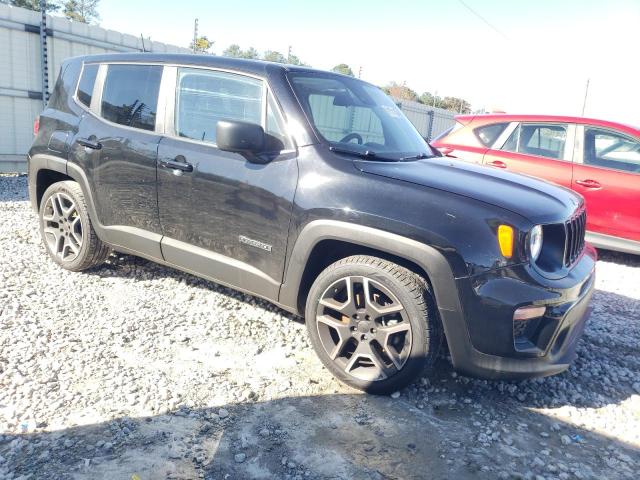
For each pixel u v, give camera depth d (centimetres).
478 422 283
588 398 318
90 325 358
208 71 368
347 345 314
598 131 634
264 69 348
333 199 301
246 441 251
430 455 252
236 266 345
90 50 1035
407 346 288
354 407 288
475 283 271
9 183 858
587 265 333
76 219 445
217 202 346
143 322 368
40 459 229
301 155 319
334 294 310
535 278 275
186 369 312
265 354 338
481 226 274
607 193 619
